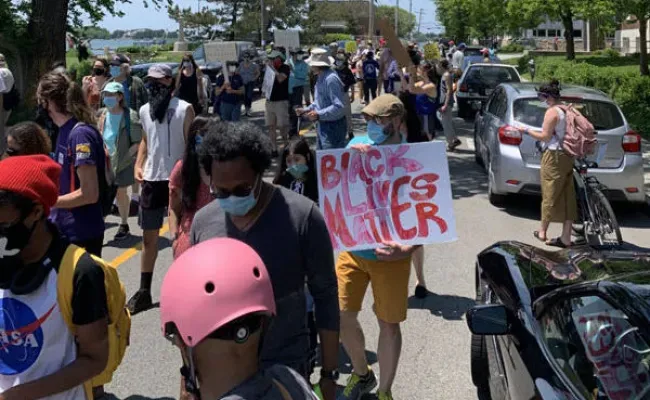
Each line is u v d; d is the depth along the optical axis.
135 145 8.50
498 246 4.84
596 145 8.41
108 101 8.19
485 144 11.62
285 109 14.85
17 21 18.81
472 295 6.79
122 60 10.94
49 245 2.61
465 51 42.16
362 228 4.25
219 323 1.86
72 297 2.58
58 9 18.20
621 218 9.97
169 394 4.88
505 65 20.69
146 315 6.29
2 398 2.56
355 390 4.55
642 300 3.05
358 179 4.29
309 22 65.12
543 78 30.25
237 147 2.64
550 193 8.27
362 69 23.23
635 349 2.91
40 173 2.54
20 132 4.21
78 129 4.64
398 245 4.21
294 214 2.88
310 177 4.91
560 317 3.46
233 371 1.94
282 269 2.84
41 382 2.57
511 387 3.67
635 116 18.41
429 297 6.73
